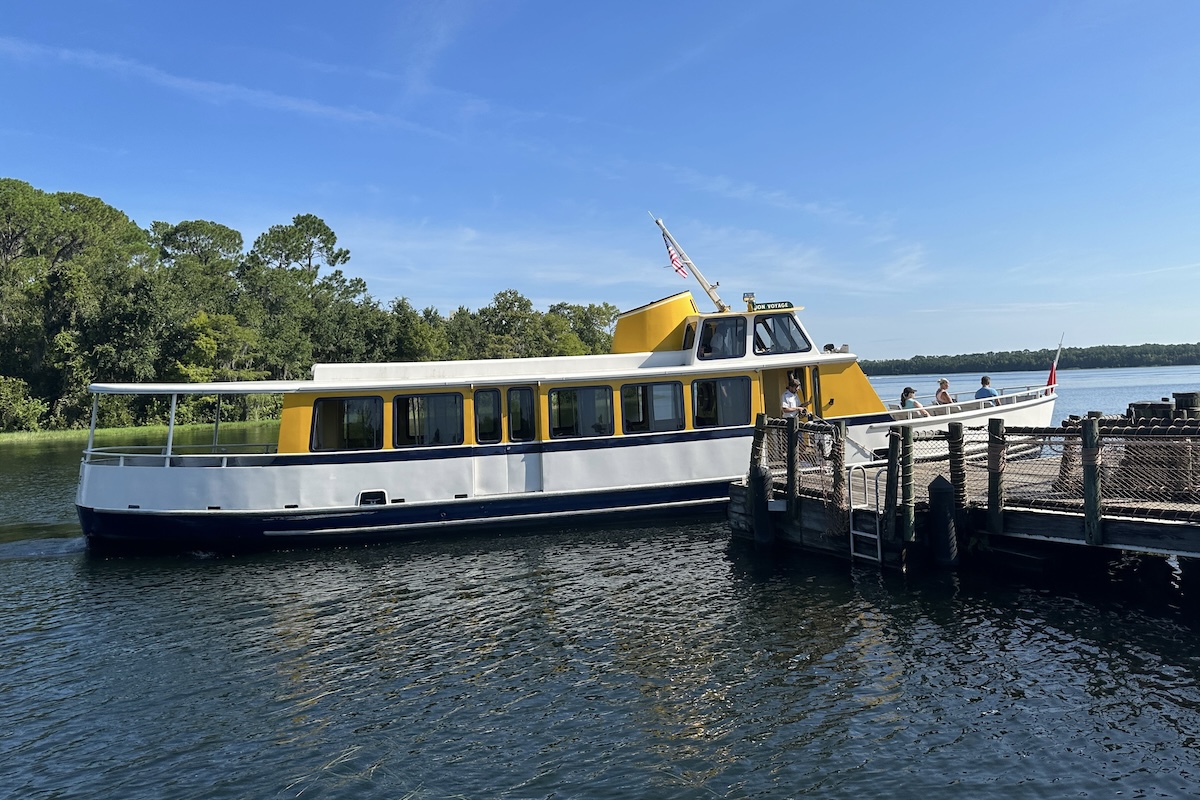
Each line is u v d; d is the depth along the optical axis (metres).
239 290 83.50
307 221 99.69
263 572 13.60
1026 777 6.50
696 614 10.80
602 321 102.12
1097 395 73.56
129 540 14.69
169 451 14.73
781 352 17.41
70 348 56.22
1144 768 6.59
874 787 6.42
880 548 12.27
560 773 6.77
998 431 11.43
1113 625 9.90
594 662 9.23
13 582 13.13
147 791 6.64
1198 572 10.68
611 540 15.25
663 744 7.23
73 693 8.69
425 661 9.44
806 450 15.73
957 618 10.30
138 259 89.44
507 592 12.14
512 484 15.78
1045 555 11.46
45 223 70.69
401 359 73.69
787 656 9.20
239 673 9.19
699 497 16.47
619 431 16.23
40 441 45.16
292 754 7.23
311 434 15.09
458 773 6.81
